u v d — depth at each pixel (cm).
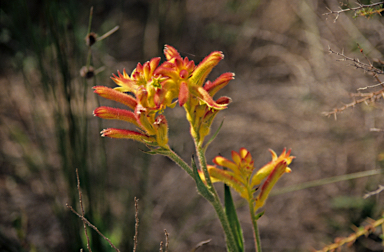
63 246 400
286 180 465
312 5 579
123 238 373
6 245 344
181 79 173
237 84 634
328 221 414
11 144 515
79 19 650
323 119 498
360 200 403
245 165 196
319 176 453
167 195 472
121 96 177
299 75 579
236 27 696
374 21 464
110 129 179
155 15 632
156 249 402
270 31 678
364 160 437
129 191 412
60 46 345
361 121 466
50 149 475
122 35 693
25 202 448
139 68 179
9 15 477
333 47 523
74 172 346
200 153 186
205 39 700
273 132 528
